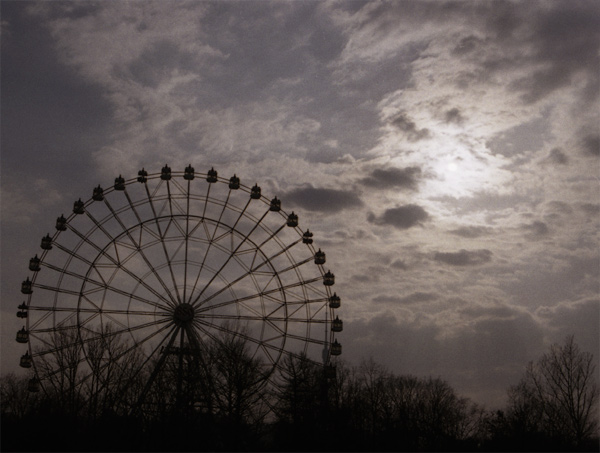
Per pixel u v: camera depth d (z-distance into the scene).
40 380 104.50
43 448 94.06
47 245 107.69
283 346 106.44
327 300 109.06
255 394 109.38
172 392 105.56
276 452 103.25
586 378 121.75
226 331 105.00
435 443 124.56
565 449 112.75
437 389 149.25
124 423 96.75
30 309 104.81
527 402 129.38
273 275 107.88
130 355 116.31
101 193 107.44
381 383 139.50
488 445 125.88
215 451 99.38
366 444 110.88
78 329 103.81
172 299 104.06
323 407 107.81
